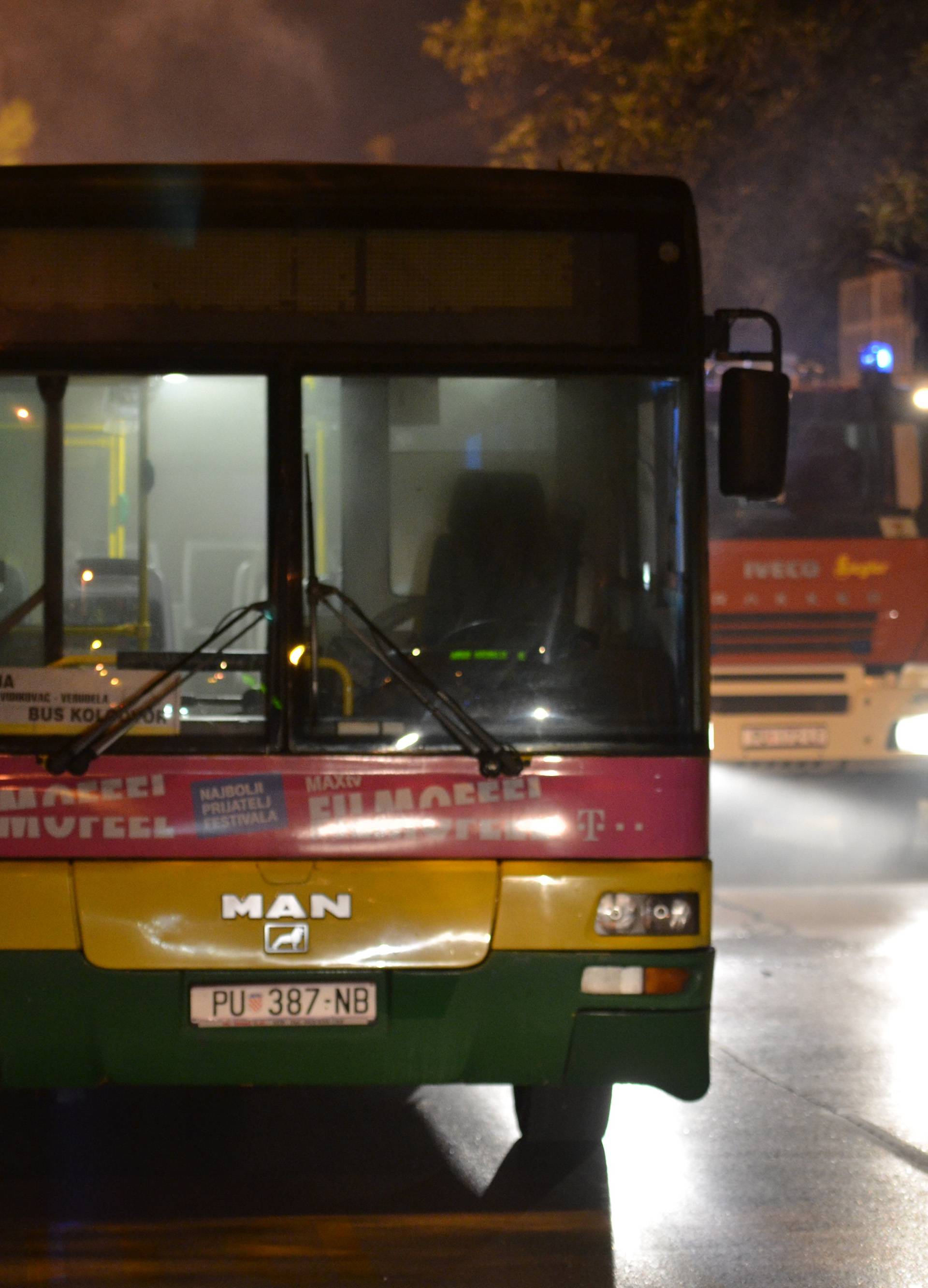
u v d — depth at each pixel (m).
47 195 7.79
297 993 7.34
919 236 27.25
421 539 7.75
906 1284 6.94
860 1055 10.70
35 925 7.32
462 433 7.79
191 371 7.74
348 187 7.85
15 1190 8.01
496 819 7.45
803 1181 8.27
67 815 7.38
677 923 7.46
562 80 29.59
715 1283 6.92
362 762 7.45
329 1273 6.98
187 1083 7.36
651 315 7.89
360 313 7.80
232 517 8.09
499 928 7.39
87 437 7.81
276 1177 8.23
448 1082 7.42
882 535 17.88
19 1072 7.36
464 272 7.85
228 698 7.53
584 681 7.64
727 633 17.78
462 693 7.63
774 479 8.02
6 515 7.72
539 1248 7.30
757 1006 12.05
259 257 7.80
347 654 7.56
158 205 7.81
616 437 7.83
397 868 7.39
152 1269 7.01
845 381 18.28
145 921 7.32
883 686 17.88
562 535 7.79
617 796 7.49
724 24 26.84
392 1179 8.21
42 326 7.76
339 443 7.76
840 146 27.58
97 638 7.68
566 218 7.89
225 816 7.39
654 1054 7.43
